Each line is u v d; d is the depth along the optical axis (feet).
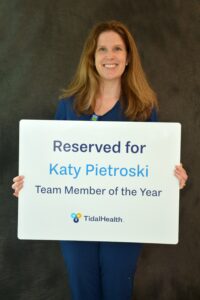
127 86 5.74
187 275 7.16
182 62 6.93
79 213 5.43
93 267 5.89
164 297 7.18
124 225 5.42
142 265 7.16
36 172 5.38
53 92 6.97
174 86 6.94
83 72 5.79
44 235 5.48
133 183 5.35
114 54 5.54
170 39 6.91
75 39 6.89
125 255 5.80
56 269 7.21
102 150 5.32
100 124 5.29
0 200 7.14
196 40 6.93
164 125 5.24
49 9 6.86
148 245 7.16
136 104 5.71
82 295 5.99
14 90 6.99
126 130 5.27
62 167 5.37
